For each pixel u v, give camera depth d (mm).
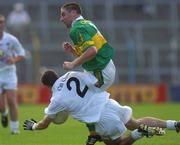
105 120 31391
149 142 38312
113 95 88938
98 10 101438
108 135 31766
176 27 102312
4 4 101375
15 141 39719
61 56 94250
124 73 94812
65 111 32281
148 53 96250
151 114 64312
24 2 101312
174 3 104188
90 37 30594
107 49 31484
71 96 31562
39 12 100812
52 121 32562
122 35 98562
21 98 86000
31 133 44938
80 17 31422
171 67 96312
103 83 31594
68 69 30344
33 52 91438
